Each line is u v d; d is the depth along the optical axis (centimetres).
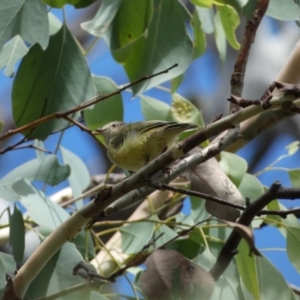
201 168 619
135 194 525
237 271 705
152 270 503
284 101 484
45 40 685
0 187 699
